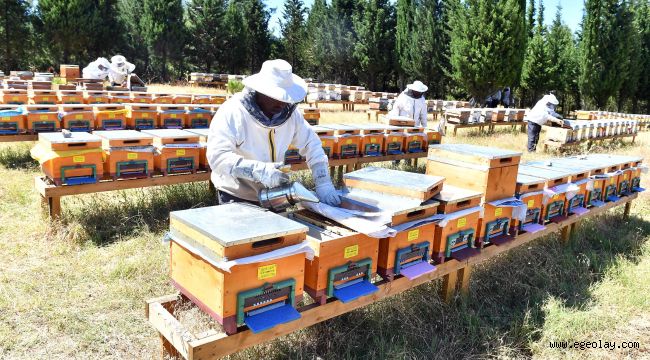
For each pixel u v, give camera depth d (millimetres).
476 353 3699
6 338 3471
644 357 3732
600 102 32531
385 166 9883
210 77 27000
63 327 3668
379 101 16750
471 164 4289
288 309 2768
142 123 9539
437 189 3750
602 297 4637
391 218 3248
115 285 4285
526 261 5188
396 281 3537
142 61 40156
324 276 3002
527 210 4832
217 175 3604
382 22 40406
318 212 3348
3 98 10500
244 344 2756
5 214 5852
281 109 3326
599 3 30406
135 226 5695
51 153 5148
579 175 5660
